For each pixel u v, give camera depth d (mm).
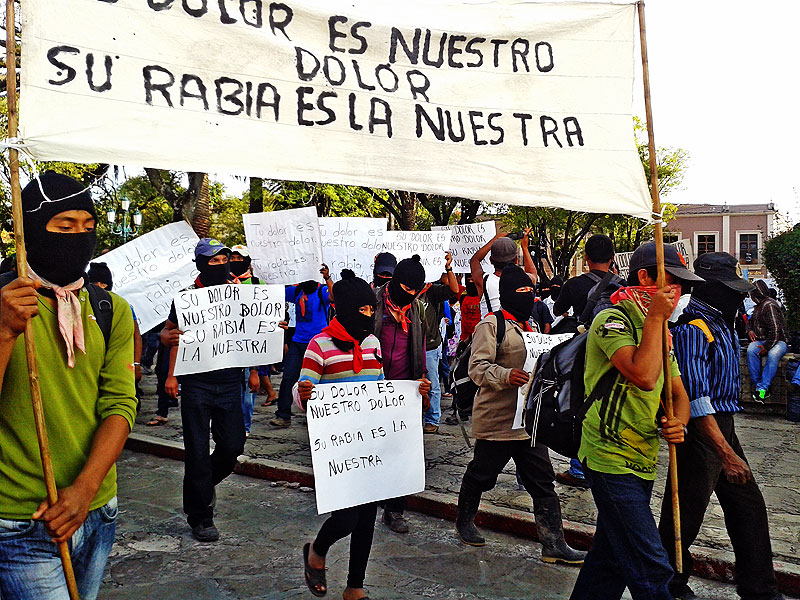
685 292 3445
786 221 21188
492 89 3525
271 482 6609
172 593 4168
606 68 3668
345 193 21797
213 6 2918
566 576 4457
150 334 13469
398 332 5094
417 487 4047
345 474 3805
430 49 3410
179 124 2830
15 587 2172
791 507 5672
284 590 4223
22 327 2090
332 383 3844
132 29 2734
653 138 3426
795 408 9562
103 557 2471
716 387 3801
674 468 3258
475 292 8258
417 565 4625
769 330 9977
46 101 2537
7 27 2367
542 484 4652
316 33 3166
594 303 5059
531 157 3578
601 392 3125
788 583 4254
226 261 5363
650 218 3549
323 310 8406
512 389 4641
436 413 8430
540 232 27797
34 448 2197
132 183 23188
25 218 2275
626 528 3004
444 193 3412
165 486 6461
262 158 3012
